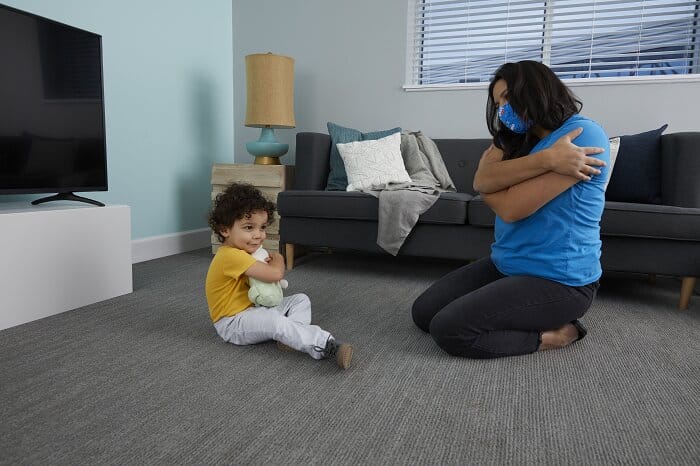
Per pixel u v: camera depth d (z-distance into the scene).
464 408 1.12
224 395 1.17
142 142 2.83
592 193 1.35
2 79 1.72
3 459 0.90
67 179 2.00
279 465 0.90
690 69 2.90
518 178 1.35
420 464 0.91
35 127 1.85
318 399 1.16
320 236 2.60
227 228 1.51
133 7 2.70
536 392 1.21
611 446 0.98
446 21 3.35
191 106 3.23
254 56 3.00
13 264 1.65
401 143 2.92
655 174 2.41
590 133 1.32
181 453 0.93
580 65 2.99
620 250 2.08
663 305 2.10
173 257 2.98
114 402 1.13
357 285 2.36
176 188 3.13
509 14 3.22
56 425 1.03
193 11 3.19
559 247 1.38
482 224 2.31
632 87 2.79
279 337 1.42
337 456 0.93
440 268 2.84
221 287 1.52
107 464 0.89
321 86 3.44
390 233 2.40
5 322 1.63
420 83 3.42
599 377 1.31
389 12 3.22
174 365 1.35
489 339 1.39
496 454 0.94
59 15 2.28
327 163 3.00
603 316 1.91
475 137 3.14
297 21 3.44
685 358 1.46
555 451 0.96
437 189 2.63
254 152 3.11
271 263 1.58
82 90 2.05
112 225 2.03
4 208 1.82
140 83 2.79
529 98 1.31
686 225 1.95
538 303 1.38
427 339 1.59
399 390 1.21
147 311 1.86
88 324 1.70
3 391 1.18
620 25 2.87
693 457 0.94
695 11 2.75
